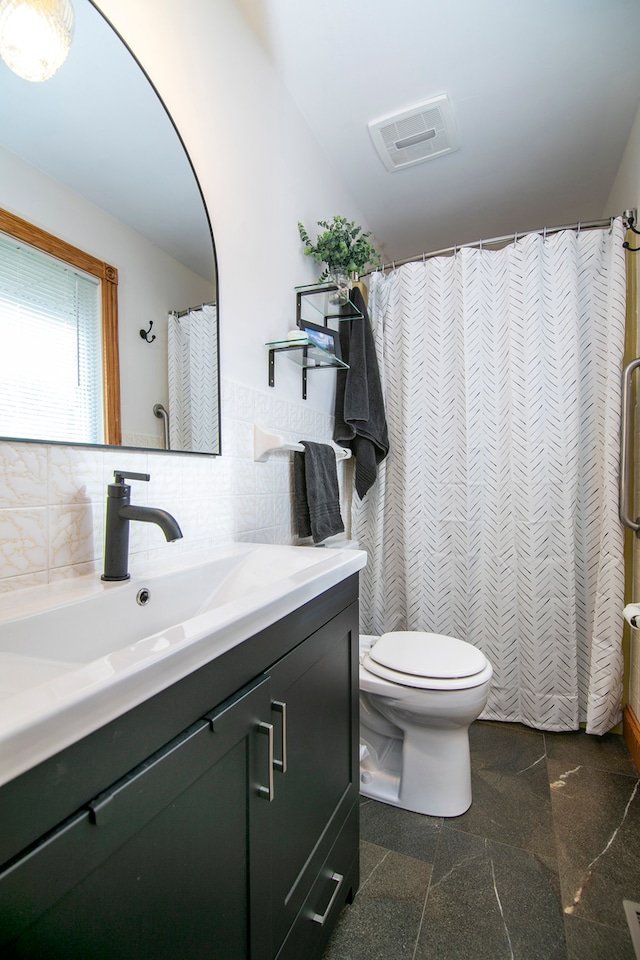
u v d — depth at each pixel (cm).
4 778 30
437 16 134
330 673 90
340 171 200
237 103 130
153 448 98
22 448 71
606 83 156
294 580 76
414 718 130
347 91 159
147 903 43
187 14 110
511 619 183
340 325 201
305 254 170
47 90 77
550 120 173
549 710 175
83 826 36
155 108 99
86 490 82
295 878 73
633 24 135
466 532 190
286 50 144
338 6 130
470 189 213
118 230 90
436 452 197
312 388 181
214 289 117
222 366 121
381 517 204
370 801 138
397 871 111
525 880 108
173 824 46
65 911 34
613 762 155
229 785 55
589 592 177
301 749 77
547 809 132
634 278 176
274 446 133
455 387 194
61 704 34
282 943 69
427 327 199
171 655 44
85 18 83
